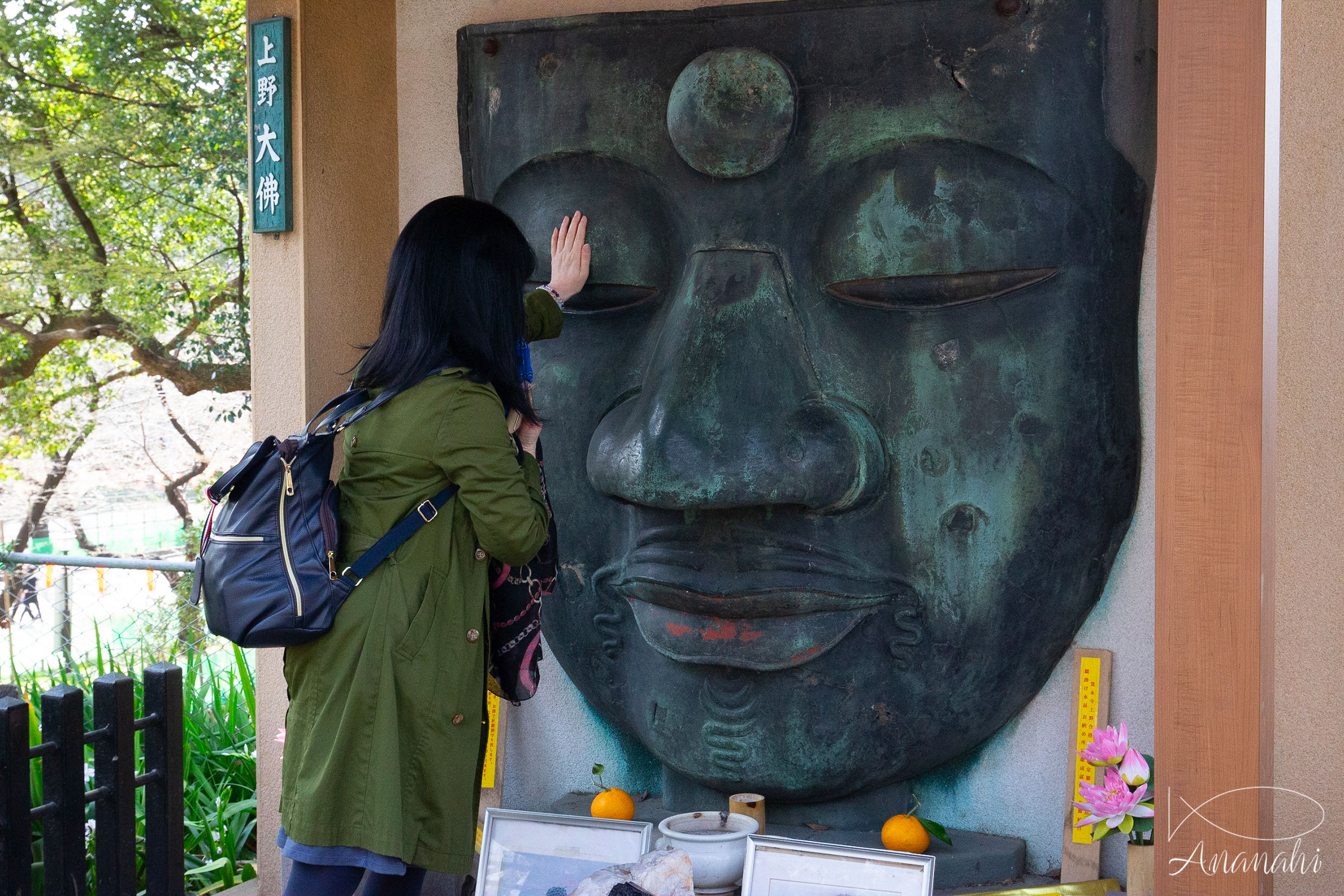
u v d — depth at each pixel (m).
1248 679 1.72
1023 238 2.36
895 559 2.47
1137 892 2.13
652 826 2.51
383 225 3.02
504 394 1.95
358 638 1.80
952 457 2.43
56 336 8.38
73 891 2.30
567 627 2.75
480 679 1.89
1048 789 2.58
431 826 1.83
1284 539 2.07
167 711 2.50
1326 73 2.06
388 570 1.83
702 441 2.37
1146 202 2.40
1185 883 1.75
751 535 2.47
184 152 7.77
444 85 3.00
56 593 7.03
